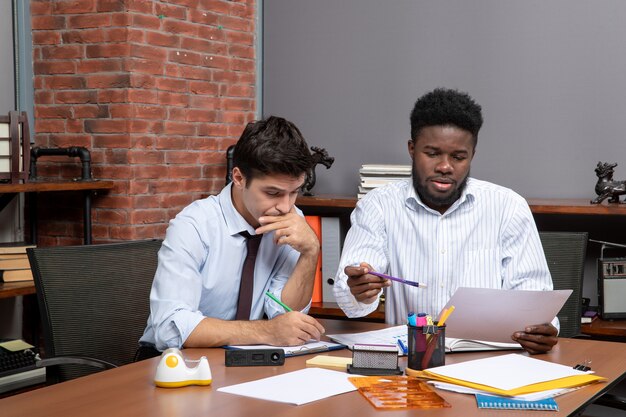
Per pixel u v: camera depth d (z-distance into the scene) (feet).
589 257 11.54
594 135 11.43
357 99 12.89
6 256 10.46
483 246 8.17
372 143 12.82
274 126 6.88
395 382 5.65
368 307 7.86
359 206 8.59
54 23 12.13
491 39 11.97
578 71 11.48
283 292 7.48
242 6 13.35
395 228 8.37
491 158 12.07
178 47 12.28
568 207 10.34
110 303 7.95
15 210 12.33
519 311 6.64
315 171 13.19
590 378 5.81
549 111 11.68
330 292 11.78
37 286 7.59
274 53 13.51
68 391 5.47
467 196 8.20
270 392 5.39
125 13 11.56
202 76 12.70
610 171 10.62
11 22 12.10
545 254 9.34
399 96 12.60
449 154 7.66
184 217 7.32
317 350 6.61
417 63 12.46
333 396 5.36
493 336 6.92
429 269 8.23
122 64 11.64
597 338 11.07
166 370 5.54
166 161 12.18
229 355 6.13
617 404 7.14
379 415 4.96
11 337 12.26
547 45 11.64
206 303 7.42
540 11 11.66
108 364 7.31
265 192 6.98
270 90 13.58
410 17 12.47
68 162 12.19
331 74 13.07
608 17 11.28
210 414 4.96
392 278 6.89
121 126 11.69
